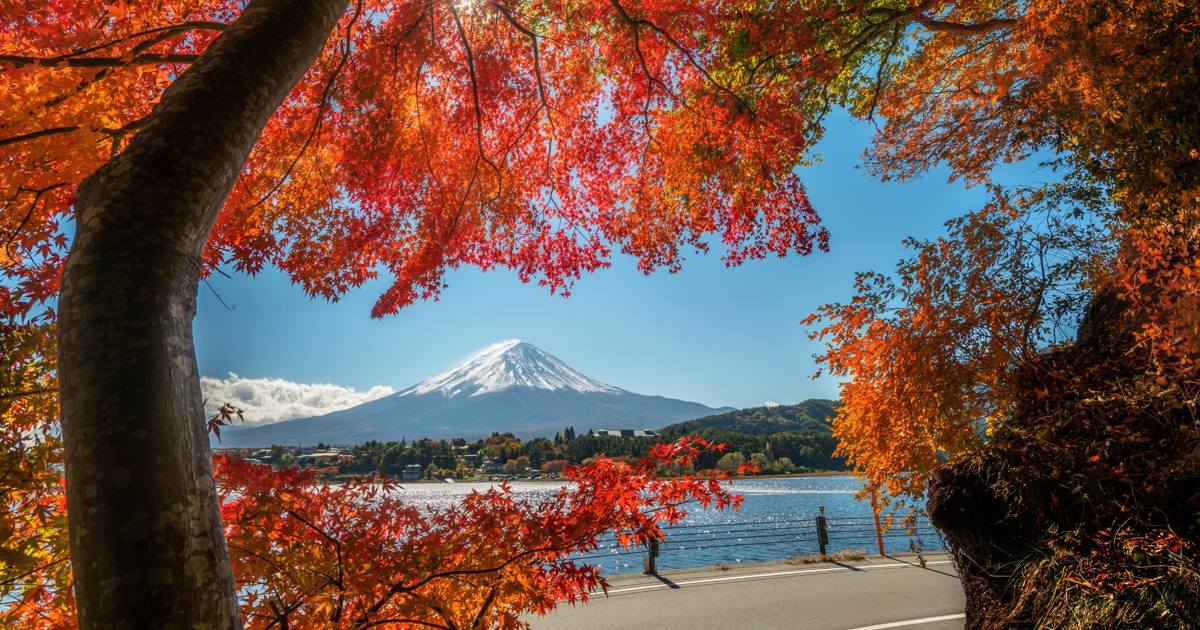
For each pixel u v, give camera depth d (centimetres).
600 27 690
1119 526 372
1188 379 409
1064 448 433
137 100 392
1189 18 414
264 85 204
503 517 286
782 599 836
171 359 167
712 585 958
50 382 309
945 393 484
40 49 310
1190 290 389
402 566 262
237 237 499
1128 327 474
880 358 513
